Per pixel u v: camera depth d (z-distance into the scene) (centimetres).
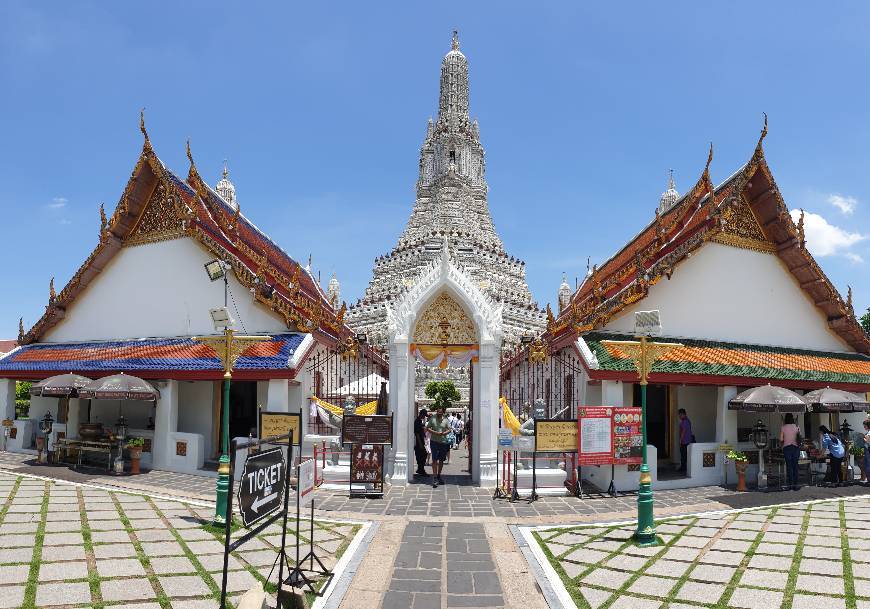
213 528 1088
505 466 1526
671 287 1770
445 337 1662
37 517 1138
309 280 2539
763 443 1617
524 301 4644
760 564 922
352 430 1432
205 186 1961
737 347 1809
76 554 912
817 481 1706
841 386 1850
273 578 832
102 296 2081
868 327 3300
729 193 1762
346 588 817
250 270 1814
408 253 4878
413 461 1675
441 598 788
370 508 1303
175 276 1961
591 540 1059
